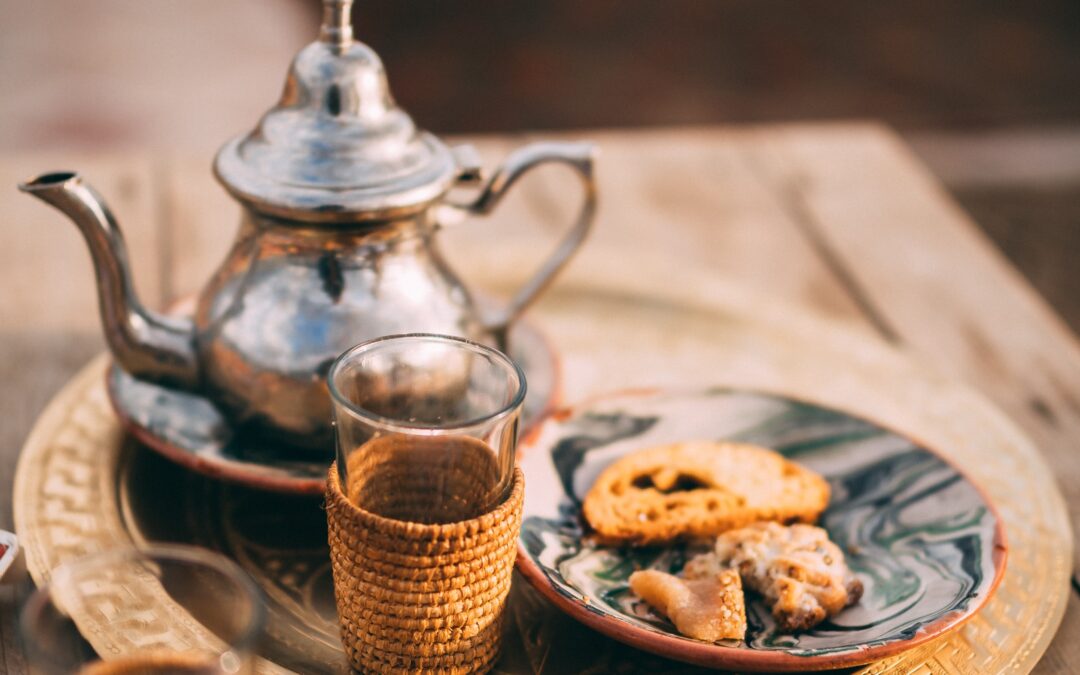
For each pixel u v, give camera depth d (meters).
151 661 0.49
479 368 0.56
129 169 0.99
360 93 0.61
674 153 1.12
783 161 1.11
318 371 0.61
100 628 0.51
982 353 0.82
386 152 0.61
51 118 2.08
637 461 0.64
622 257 0.89
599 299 0.84
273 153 0.61
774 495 0.62
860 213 1.01
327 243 0.61
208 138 2.04
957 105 2.74
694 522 0.61
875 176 1.09
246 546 0.62
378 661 0.54
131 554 0.49
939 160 2.37
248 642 0.47
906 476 0.64
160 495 0.64
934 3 3.57
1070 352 0.82
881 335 0.83
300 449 0.63
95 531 0.61
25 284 0.83
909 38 3.26
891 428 0.66
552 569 0.58
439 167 0.62
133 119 2.10
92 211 0.61
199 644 0.53
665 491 0.63
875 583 0.59
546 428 0.65
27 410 0.71
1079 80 2.93
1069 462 0.71
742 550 0.59
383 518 0.52
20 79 2.26
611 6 3.47
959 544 0.60
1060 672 0.58
